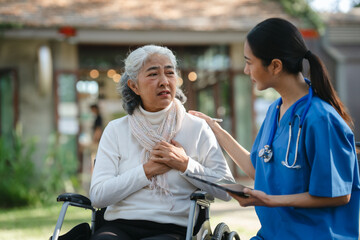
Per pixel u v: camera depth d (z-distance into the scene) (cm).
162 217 312
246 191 259
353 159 262
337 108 273
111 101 1205
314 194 256
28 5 1072
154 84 319
